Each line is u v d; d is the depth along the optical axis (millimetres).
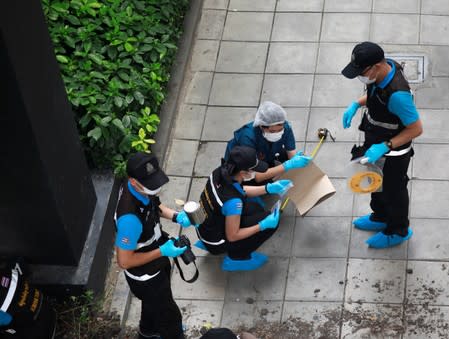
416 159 6879
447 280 6117
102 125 6578
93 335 6047
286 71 7789
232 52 8062
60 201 5738
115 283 6414
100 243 6332
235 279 6344
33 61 5203
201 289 6320
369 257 6340
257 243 6168
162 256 5359
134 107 7023
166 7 7750
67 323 6094
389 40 7879
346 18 8156
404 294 6082
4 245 6004
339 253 6398
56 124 5633
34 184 5504
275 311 6125
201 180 7059
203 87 7793
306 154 7066
